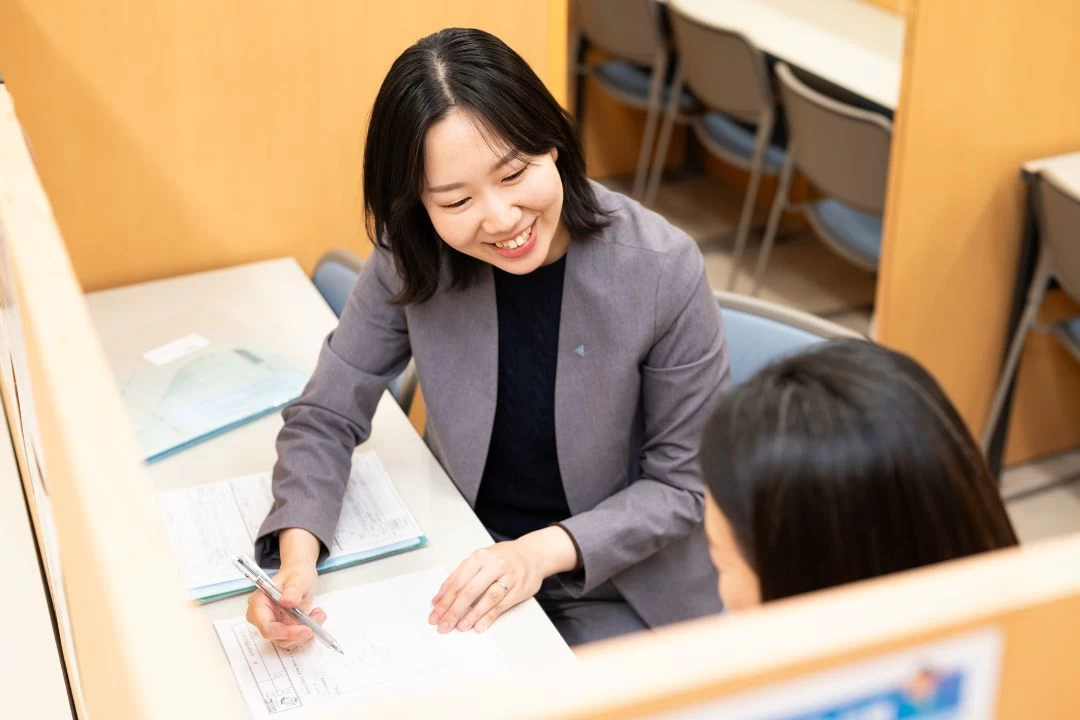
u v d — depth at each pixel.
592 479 1.48
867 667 0.44
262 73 2.02
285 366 1.79
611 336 1.40
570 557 1.37
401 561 1.38
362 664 1.21
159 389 1.73
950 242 2.48
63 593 0.90
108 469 0.58
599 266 1.40
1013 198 2.47
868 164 2.79
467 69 1.21
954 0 2.23
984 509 0.74
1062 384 2.71
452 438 1.49
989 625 0.45
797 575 0.74
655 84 3.79
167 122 2.00
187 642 0.46
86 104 1.95
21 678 1.00
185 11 1.93
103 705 0.68
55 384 0.65
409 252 1.37
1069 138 2.45
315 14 2.00
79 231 2.03
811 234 3.95
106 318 1.95
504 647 1.23
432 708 0.41
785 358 0.81
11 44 1.87
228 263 2.14
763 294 3.61
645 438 1.52
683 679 0.41
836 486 0.72
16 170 1.05
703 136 3.56
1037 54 2.33
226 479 1.53
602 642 1.49
